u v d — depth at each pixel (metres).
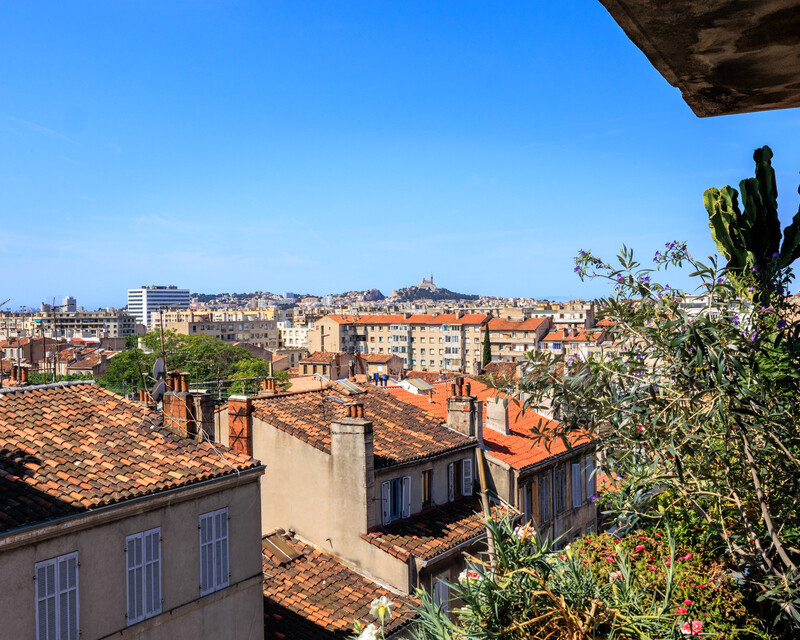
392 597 21.55
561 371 7.36
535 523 29.66
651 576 8.22
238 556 18.16
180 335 132.12
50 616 13.76
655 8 2.76
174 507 16.52
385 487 24.16
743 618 7.81
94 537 14.70
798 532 6.99
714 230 9.42
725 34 2.98
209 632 17.16
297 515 24.25
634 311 7.02
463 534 24.44
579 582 6.58
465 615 6.59
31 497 14.27
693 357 6.25
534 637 6.16
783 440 6.34
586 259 7.20
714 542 8.66
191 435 19.22
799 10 2.77
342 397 29.66
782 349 7.33
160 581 16.02
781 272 8.70
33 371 95.38
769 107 3.92
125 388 85.56
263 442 25.16
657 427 6.43
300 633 19.33
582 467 34.72
